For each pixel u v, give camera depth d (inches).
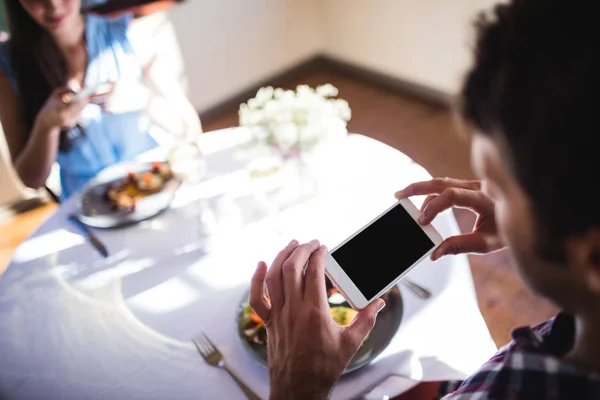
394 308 35.9
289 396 22.0
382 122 110.6
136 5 70.0
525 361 17.4
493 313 67.7
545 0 11.8
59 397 34.6
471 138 14.4
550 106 11.2
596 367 15.3
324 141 46.6
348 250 29.8
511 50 12.1
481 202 30.7
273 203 48.6
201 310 39.2
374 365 33.4
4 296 42.9
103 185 53.6
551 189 11.7
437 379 32.6
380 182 49.2
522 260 14.1
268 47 123.9
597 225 11.7
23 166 63.1
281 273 24.9
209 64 116.3
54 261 45.7
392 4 107.7
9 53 64.2
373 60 121.6
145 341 37.4
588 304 13.8
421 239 30.9
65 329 39.2
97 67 68.2
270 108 46.9
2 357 37.8
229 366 34.9
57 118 59.2
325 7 124.5
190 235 46.3
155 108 68.7
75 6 63.0
